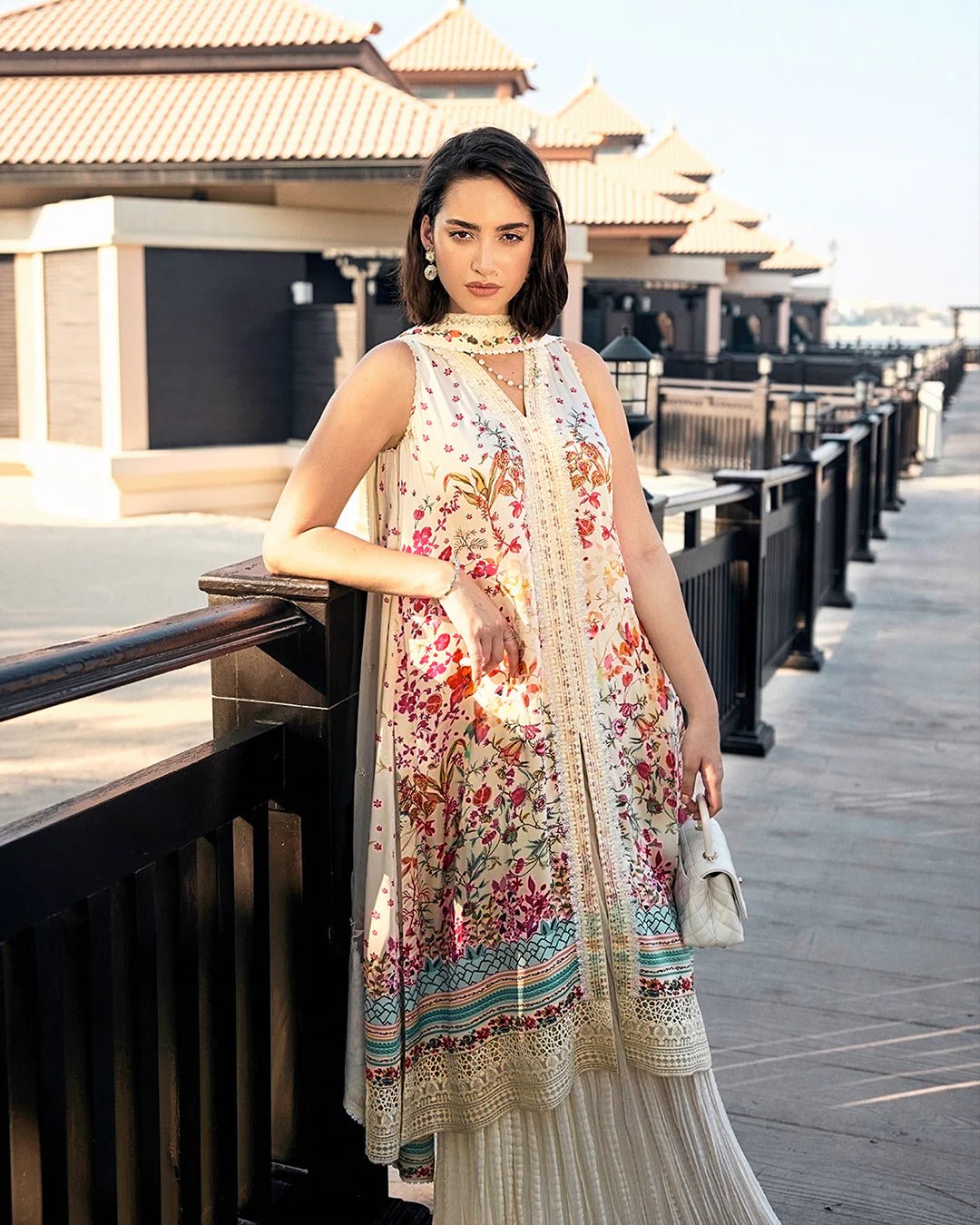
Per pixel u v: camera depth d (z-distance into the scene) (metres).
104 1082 1.68
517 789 1.91
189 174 16.42
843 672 7.37
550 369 2.00
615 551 2.00
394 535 1.94
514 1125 1.98
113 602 10.45
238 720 2.06
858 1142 2.77
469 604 1.80
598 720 1.97
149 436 16.80
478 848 1.92
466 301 1.94
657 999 2.00
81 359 17.31
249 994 2.07
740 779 5.37
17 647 8.68
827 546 9.02
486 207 1.88
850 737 6.04
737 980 3.54
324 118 16.92
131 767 6.16
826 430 14.74
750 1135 2.80
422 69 31.33
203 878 1.91
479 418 1.91
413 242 1.98
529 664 1.90
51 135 17.00
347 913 2.11
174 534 14.84
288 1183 2.18
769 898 4.11
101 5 19.42
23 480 18.78
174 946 1.85
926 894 4.16
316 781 2.03
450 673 1.91
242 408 17.55
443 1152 2.00
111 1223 1.71
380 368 1.90
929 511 15.09
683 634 2.11
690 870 2.03
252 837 2.01
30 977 1.54
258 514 17.80
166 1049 1.87
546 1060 1.92
